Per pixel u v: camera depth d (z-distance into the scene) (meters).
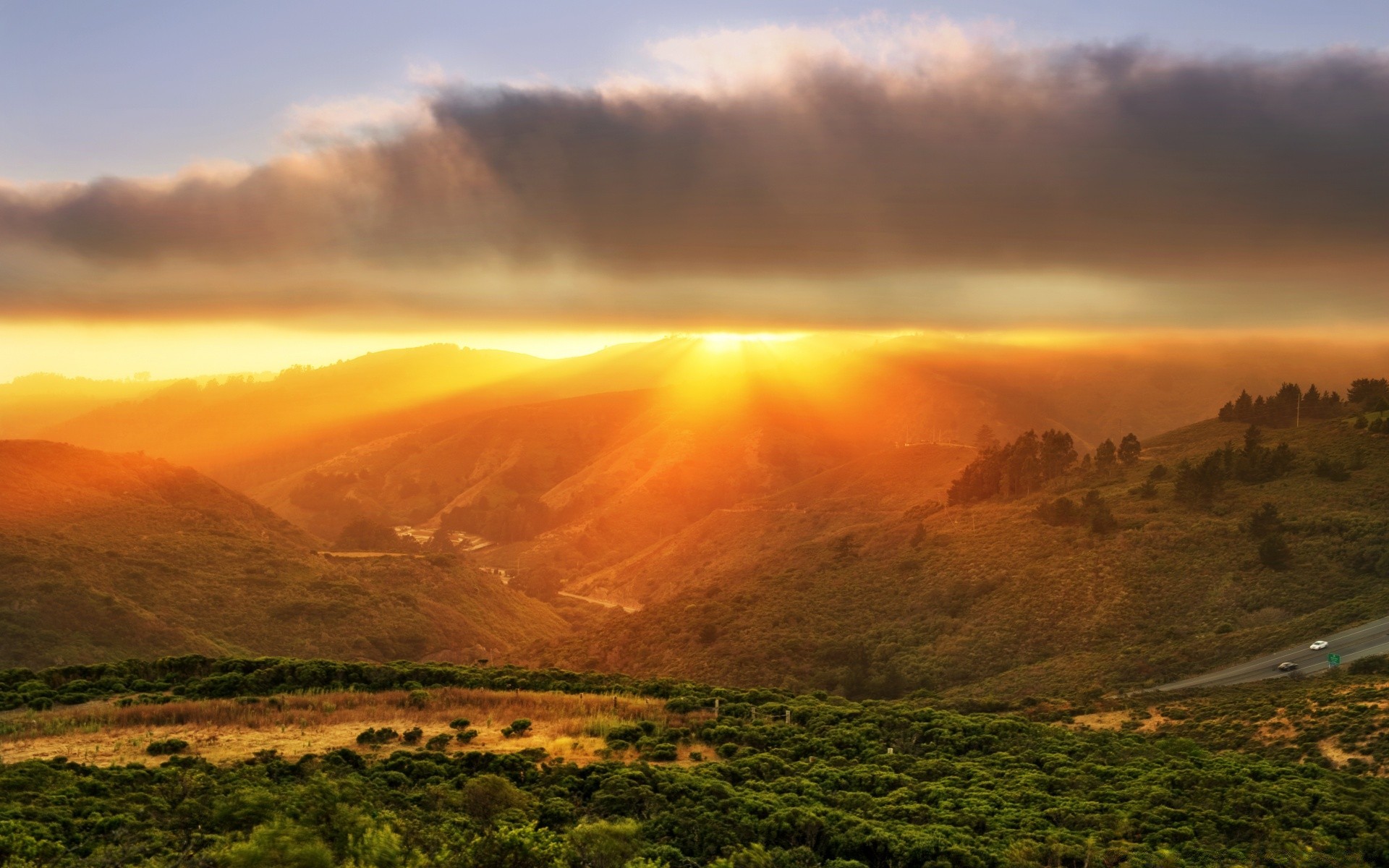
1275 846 31.77
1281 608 101.88
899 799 35.25
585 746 39.38
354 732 39.28
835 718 46.06
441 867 24.78
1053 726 55.31
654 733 41.75
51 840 26.03
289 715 40.81
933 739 44.28
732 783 36.50
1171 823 33.66
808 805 33.28
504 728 40.66
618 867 26.50
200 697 43.97
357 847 24.75
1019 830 32.38
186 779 31.50
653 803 32.06
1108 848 30.98
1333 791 37.59
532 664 131.62
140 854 25.81
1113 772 39.38
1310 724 52.19
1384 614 89.44
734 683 110.56
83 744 36.44
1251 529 117.50
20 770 31.36
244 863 23.70
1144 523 128.25
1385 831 32.97
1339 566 107.12
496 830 26.44
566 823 30.97
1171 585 111.69
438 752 36.97
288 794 29.69
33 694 43.06
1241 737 53.16
